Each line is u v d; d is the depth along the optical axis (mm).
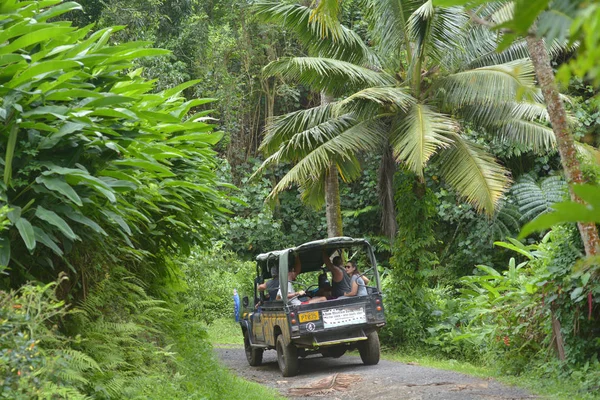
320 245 11633
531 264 11664
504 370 10000
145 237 6594
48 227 4410
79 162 4742
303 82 14820
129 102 5016
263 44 26703
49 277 5023
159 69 22625
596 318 8688
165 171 4996
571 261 8625
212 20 27828
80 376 4336
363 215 25641
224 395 7508
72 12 20984
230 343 18141
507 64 13438
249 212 26469
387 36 14266
